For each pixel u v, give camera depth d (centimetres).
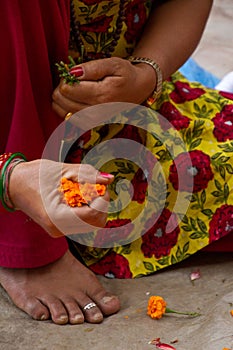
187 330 157
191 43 189
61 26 164
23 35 157
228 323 155
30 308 166
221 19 387
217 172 189
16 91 159
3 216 165
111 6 176
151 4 190
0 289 176
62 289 169
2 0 153
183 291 178
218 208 189
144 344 153
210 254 196
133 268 186
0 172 141
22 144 161
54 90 165
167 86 206
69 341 155
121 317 166
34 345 154
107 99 163
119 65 164
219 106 203
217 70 326
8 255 169
